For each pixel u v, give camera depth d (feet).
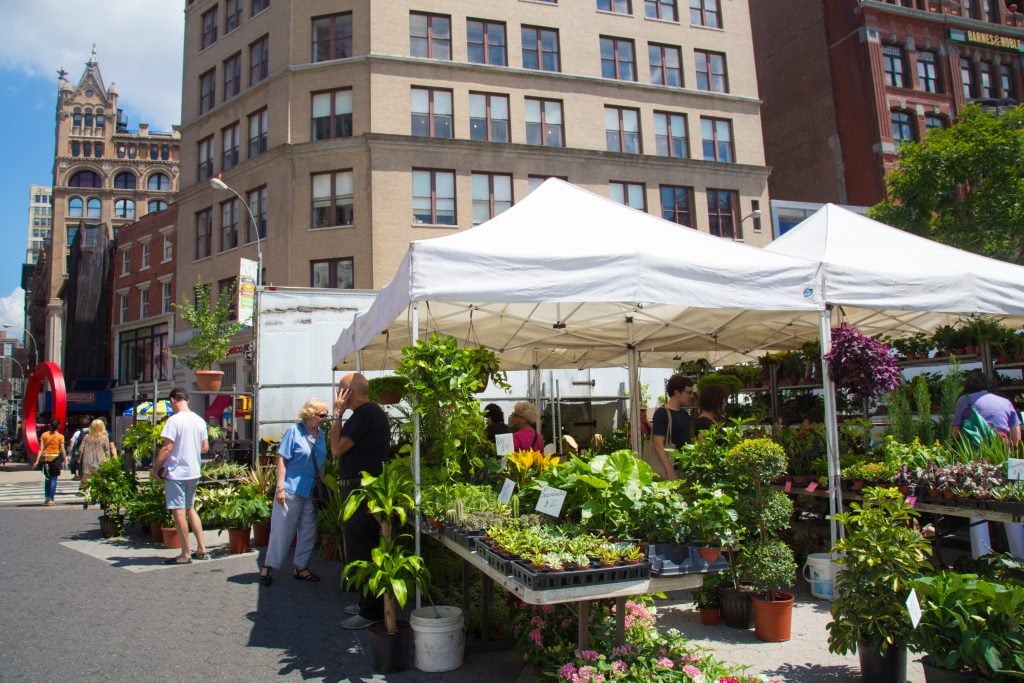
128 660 15.49
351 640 16.67
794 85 129.29
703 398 21.66
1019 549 18.81
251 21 95.40
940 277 21.01
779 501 16.49
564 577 10.94
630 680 11.91
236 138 96.99
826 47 122.62
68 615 19.02
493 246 17.72
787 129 130.93
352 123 86.28
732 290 18.69
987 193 81.87
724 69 102.53
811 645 15.42
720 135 100.99
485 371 20.66
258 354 35.86
